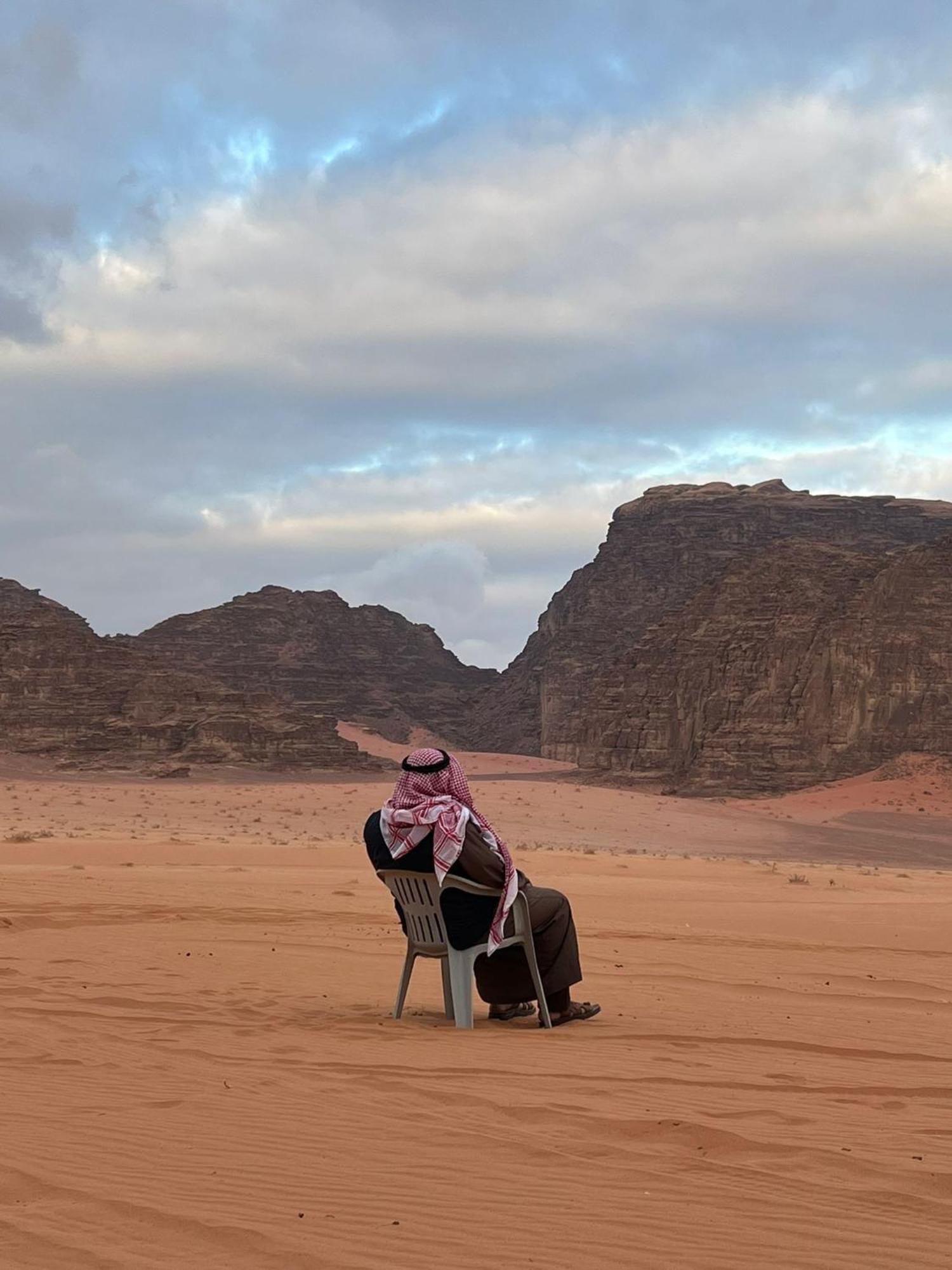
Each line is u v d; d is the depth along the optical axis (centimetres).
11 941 1791
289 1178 686
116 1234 600
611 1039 1129
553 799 14350
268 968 1568
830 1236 600
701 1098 884
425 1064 993
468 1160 723
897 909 3027
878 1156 738
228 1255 575
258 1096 879
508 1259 570
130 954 1669
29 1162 715
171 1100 864
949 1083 952
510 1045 1089
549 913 1242
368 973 1548
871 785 17688
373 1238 596
